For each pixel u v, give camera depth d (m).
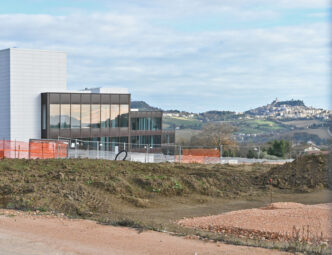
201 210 18.41
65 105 54.69
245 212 14.55
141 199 19.67
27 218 12.52
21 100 55.28
